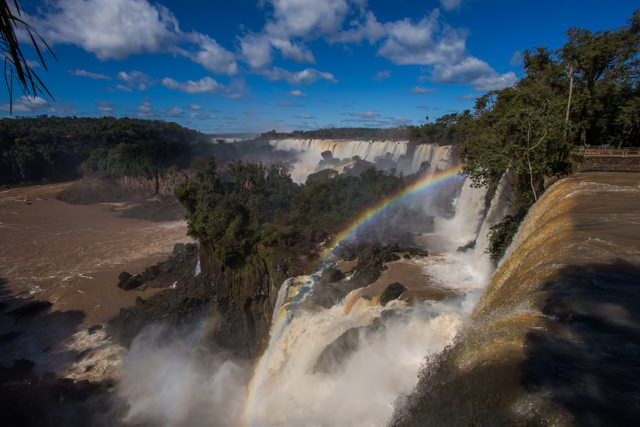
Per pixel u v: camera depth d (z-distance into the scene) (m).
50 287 52.78
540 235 17.23
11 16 3.42
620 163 30.00
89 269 59.31
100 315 45.47
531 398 6.16
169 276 55.44
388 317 23.17
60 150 142.50
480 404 6.61
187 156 137.62
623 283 10.09
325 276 35.81
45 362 36.19
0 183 129.50
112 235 78.44
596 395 5.94
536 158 26.55
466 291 27.80
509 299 12.08
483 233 34.94
